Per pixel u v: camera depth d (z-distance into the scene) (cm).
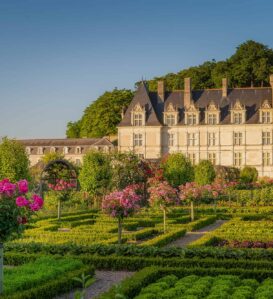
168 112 9588
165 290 1884
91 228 3925
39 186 5822
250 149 9319
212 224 4728
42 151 11700
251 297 1812
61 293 2036
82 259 2525
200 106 9588
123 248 2611
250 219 4900
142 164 5934
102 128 12125
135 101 9788
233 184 6656
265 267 2320
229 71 12112
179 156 6875
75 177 6131
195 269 2233
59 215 4625
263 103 9306
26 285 1966
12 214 1778
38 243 2739
